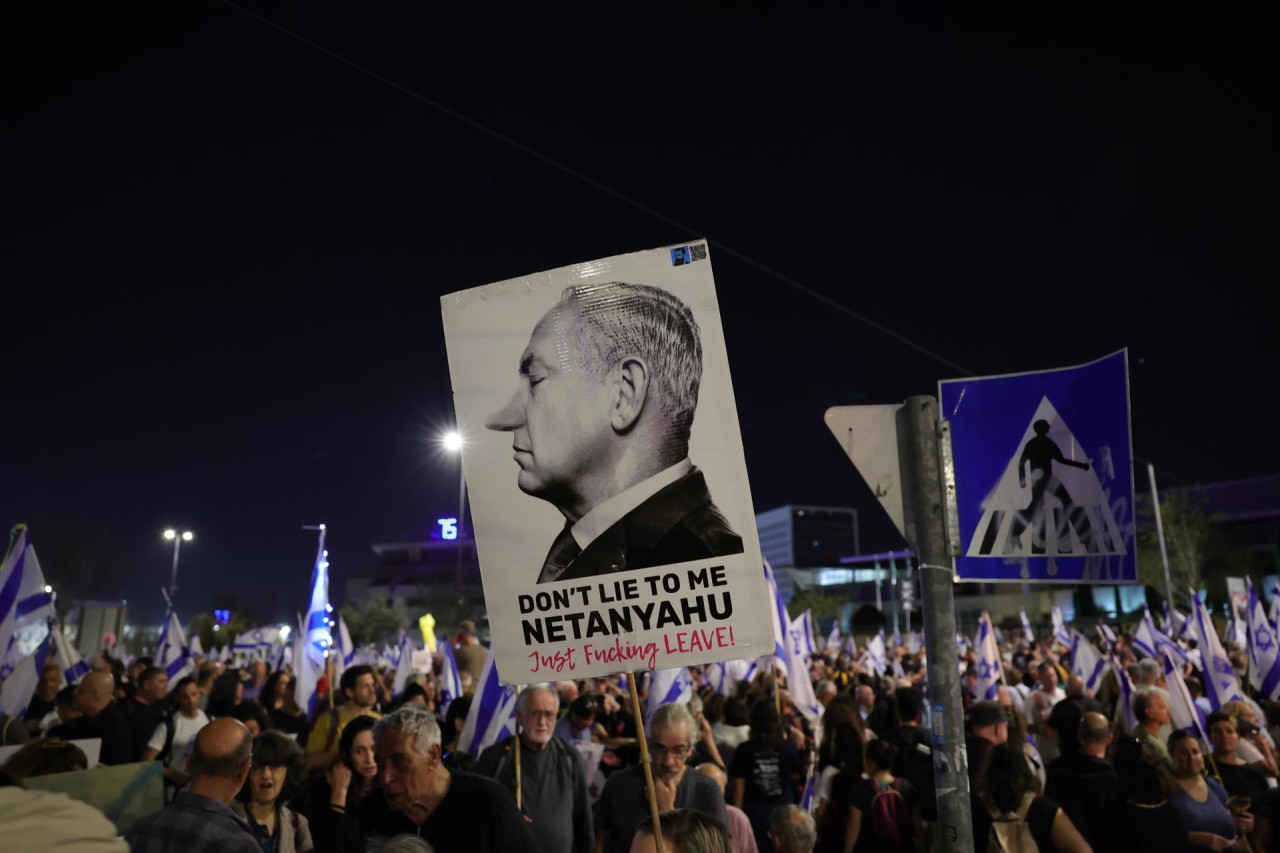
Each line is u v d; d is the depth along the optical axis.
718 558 3.12
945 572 4.01
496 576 3.21
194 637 23.66
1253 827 5.40
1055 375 4.93
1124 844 5.16
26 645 10.42
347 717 7.40
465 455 3.27
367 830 4.63
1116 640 17.64
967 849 3.74
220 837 3.69
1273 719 8.12
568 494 3.20
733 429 3.15
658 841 2.84
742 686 10.58
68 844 1.16
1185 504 48.88
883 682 13.05
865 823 6.02
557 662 3.14
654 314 3.24
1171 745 5.39
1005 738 6.14
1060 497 4.77
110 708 7.69
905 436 4.21
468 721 7.47
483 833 4.04
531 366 3.28
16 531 9.41
